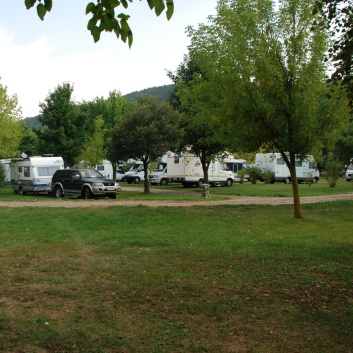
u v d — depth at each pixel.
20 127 29.25
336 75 6.93
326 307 5.61
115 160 28.48
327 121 12.60
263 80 12.49
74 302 5.69
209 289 6.26
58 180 25.06
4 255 8.46
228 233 11.09
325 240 10.03
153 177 39.38
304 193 25.75
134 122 26.84
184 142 29.34
